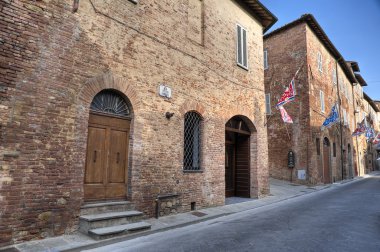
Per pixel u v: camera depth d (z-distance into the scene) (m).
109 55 8.15
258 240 6.85
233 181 14.84
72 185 7.07
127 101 8.62
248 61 14.38
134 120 8.66
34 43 6.69
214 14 12.45
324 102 24.27
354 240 6.84
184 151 10.73
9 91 6.24
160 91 9.55
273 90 23.02
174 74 10.16
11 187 6.11
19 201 6.20
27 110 6.46
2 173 6.01
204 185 11.12
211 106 11.76
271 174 22.08
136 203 8.51
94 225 6.97
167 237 7.30
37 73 6.68
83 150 7.36
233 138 15.07
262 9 14.75
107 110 8.29
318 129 22.31
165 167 9.52
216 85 12.12
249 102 14.13
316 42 23.78
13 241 6.05
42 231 6.48
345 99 32.22
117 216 7.43
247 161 14.62
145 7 9.33
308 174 20.22
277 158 21.94
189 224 8.89
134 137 8.61
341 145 28.48
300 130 21.05
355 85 38.34
